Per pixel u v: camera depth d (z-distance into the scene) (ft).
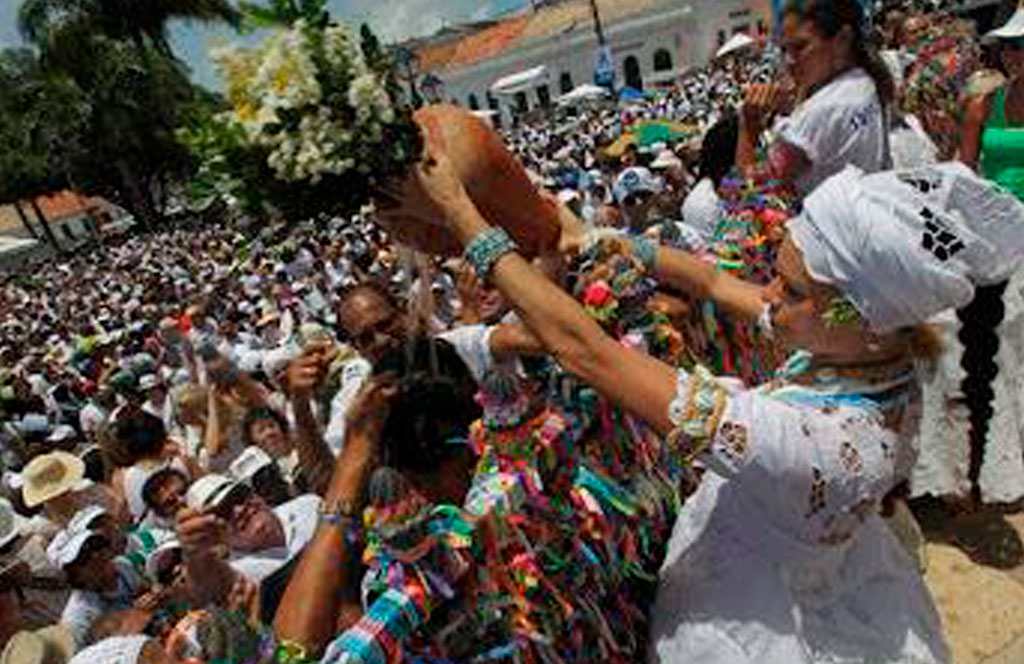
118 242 180.65
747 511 5.91
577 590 5.91
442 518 5.53
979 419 9.39
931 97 15.55
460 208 5.66
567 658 5.87
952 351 9.96
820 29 9.42
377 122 5.42
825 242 5.31
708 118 72.79
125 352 49.96
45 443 27.50
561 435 5.90
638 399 5.36
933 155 11.07
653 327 6.98
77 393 43.73
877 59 9.76
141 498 16.72
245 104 5.70
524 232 6.53
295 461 16.44
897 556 6.63
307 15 5.62
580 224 7.30
